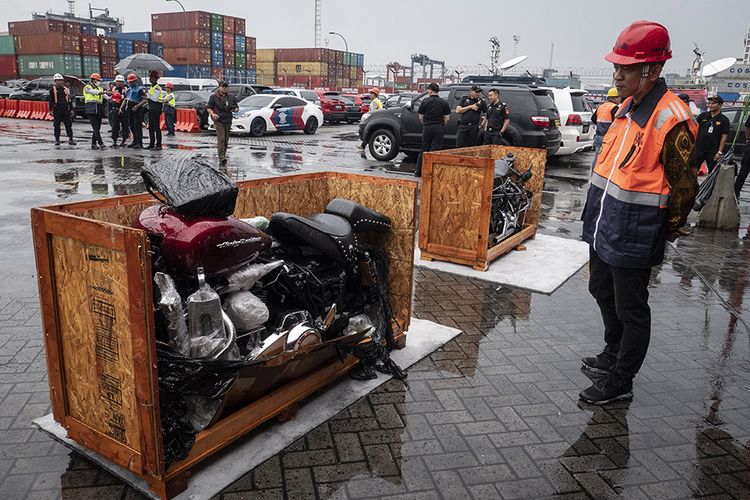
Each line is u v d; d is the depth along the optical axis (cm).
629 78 325
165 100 1970
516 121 1293
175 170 286
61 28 4175
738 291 593
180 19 4550
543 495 277
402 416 339
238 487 274
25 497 263
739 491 286
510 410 350
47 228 258
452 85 1415
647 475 295
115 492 268
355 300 390
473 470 293
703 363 423
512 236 689
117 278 240
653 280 624
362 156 1532
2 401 339
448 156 600
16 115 2745
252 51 5175
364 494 272
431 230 634
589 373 399
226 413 293
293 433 315
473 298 542
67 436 299
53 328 272
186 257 265
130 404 254
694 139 321
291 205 419
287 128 2164
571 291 571
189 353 261
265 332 307
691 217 1008
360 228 389
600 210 356
